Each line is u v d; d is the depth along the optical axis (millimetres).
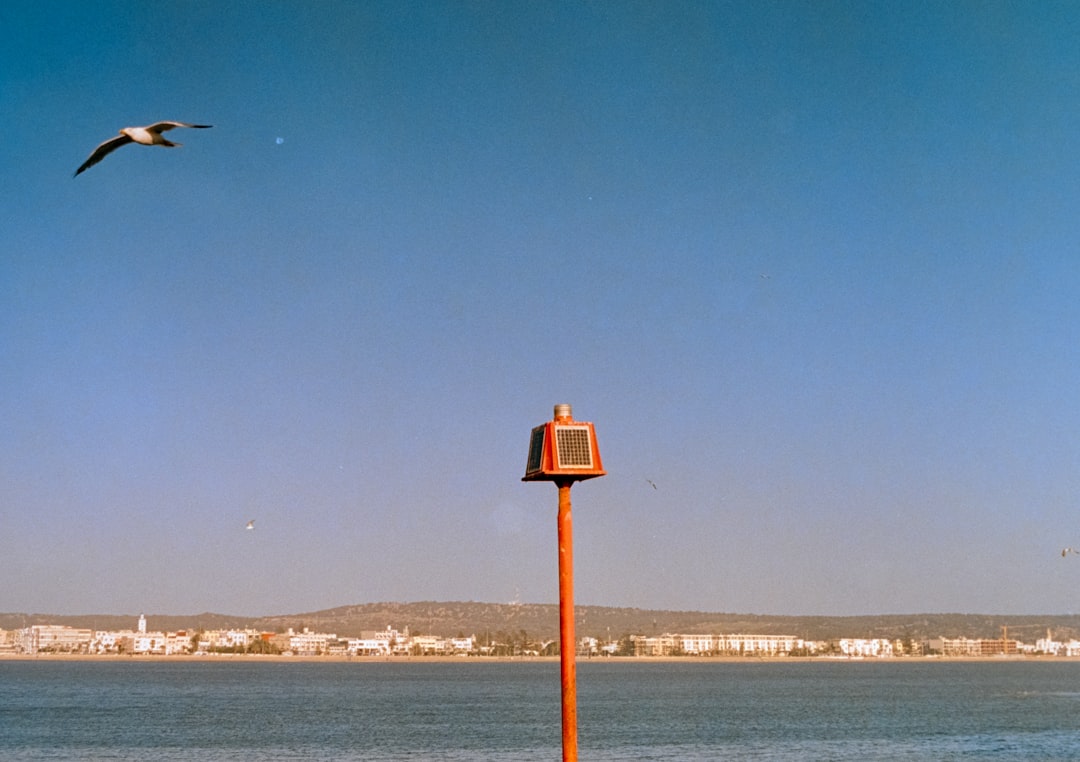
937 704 187750
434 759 98562
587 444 26172
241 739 118625
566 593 26188
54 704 184750
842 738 119250
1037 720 148000
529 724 139750
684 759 98500
